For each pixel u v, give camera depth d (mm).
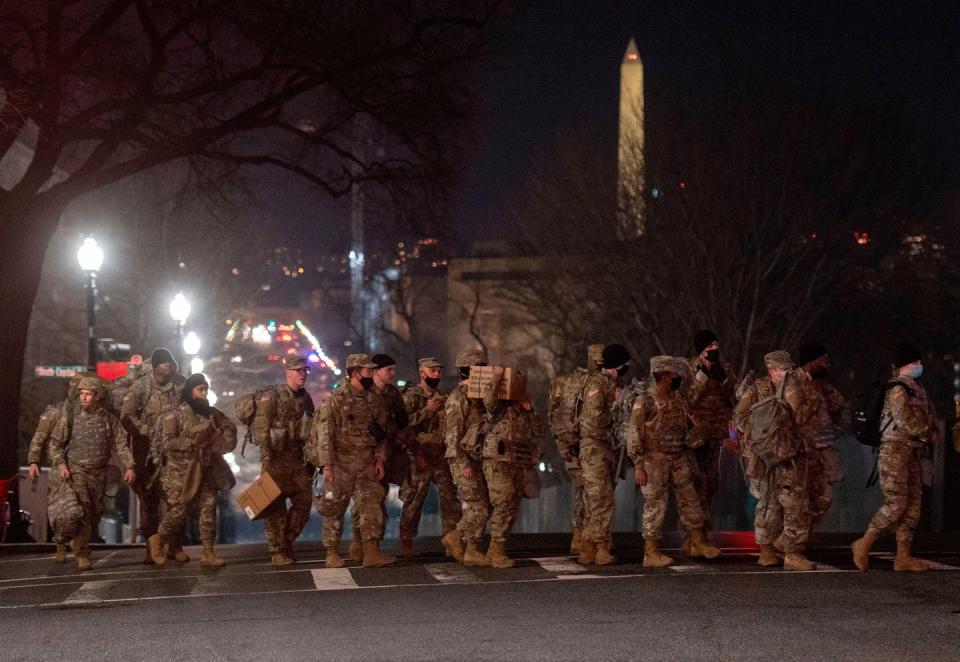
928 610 12766
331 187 33969
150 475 19641
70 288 61781
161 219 63062
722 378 17516
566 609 13164
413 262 93125
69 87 30516
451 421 17062
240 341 71188
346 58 31562
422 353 115938
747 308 56812
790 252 57188
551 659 10617
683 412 16672
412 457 19047
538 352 79562
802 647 10930
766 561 16531
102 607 14531
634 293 58656
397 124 33531
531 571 16453
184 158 34500
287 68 31234
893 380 15812
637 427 16312
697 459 17719
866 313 66000
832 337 64062
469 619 12719
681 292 57188
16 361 28234
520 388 16734
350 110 33500
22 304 28438
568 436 17828
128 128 29562
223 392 68875
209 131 30828
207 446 18859
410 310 110250
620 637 11516
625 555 18281
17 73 27812
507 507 16938
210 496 18969
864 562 15961
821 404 16562
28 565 20547
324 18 31438
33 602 15320
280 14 30688
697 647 11000
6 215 28344
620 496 39719
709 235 55656
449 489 19000
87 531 19250
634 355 60562
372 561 17625
